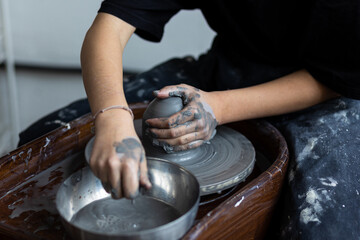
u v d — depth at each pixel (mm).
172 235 710
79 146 1112
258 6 1267
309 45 1206
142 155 773
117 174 739
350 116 1195
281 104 1182
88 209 839
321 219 971
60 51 3117
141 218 820
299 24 1247
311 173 1046
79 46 3086
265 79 1303
